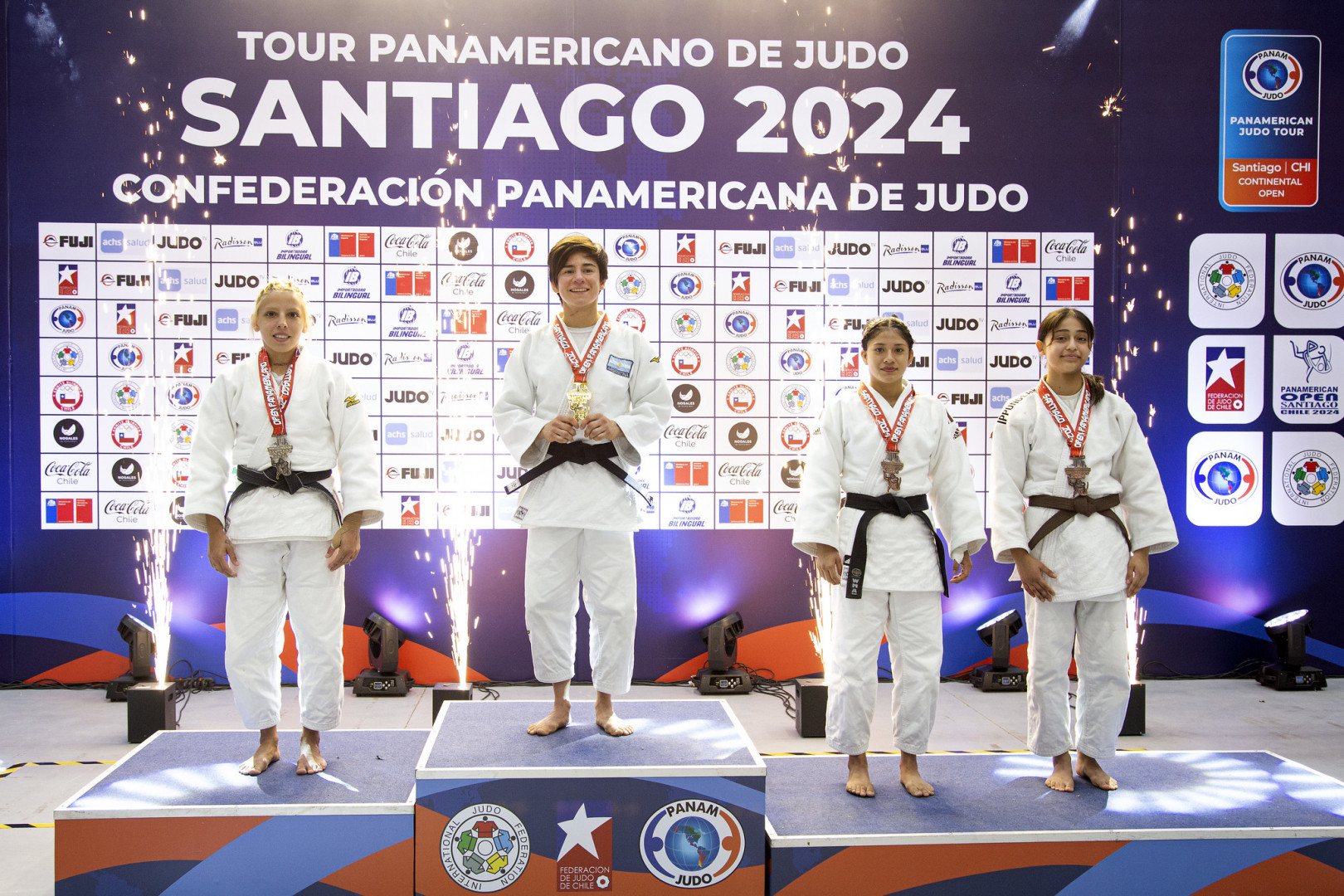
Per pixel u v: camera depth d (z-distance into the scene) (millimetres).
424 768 2105
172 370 4062
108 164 4027
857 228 4254
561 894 2121
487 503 4148
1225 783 2488
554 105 4156
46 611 4035
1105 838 2146
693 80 4199
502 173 4148
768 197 4227
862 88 4246
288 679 4117
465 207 4137
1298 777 2541
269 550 2305
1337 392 4355
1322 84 4344
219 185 4062
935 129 4262
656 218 4191
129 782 2254
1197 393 4332
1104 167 4305
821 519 2391
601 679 2449
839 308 4250
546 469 2406
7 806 2777
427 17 4109
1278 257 4344
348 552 2326
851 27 4234
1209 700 3994
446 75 4121
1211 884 2162
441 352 4133
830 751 3330
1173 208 4328
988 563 4281
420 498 4133
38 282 4012
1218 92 4324
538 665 2457
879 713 3869
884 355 2436
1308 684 4141
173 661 4070
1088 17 4277
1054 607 2445
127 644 4004
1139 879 2152
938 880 2133
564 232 4164
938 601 2414
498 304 4152
